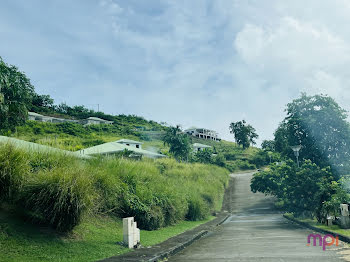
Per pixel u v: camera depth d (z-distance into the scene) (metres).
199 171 37.88
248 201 36.03
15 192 7.34
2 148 7.48
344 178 15.23
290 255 6.61
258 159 81.06
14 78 21.23
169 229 13.02
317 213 14.75
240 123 108.69
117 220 10.72
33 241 6.52
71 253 6.55
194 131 128.12
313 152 25.30
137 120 123.50
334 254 6.56
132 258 6.59
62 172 7.69
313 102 25.72
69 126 75.06
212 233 13.83
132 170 12.94
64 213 7.39
